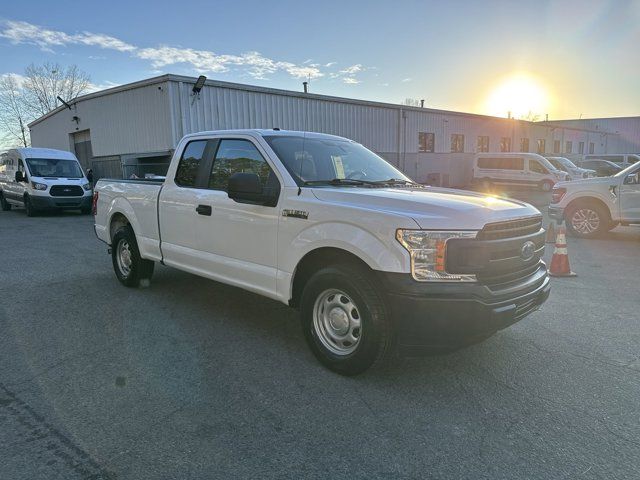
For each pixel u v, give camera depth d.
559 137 43.56
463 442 2.77
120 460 2.59
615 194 9.74
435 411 3.11
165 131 18.17
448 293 3.10
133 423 2.95
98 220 6.63
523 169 26.50
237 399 3.26
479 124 34.22
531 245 3.62
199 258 4.78
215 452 2.66
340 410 3.12
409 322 3.14
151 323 4.78
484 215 3.30
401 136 27.78
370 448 2.71
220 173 4.66
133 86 19.36
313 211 3.65
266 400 3.24
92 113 23.77
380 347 3.35
